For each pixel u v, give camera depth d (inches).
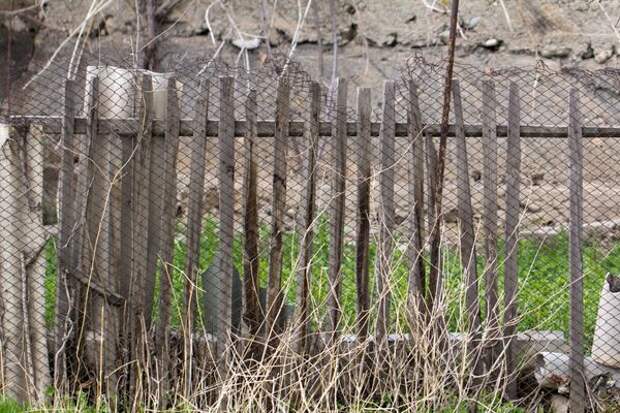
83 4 631.2
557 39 570.9
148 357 304.2
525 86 499.5
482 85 308.8
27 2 639.8
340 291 313.6
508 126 306.8
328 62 601.0
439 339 295.1
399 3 591.5
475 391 309.0
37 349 315.6
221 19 612.7
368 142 308.0
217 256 317.7
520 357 317.7
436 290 308.5
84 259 313.9
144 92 311.1
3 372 311.9
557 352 321.4
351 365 307.4
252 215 311.0
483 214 311.1
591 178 477.1
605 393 312.5
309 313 311.1
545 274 408.2
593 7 567.2
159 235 315.6
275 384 303.6
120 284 316.2
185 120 311.0
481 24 579.5
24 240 313.6
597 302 380.8
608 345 311.7
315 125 307.4
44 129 316.8
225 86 306.8
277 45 608.1
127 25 623.2
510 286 310.8
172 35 615.5
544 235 407.8
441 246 307.6
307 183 308.3
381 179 308.2
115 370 307.7
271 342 312.3
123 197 313.9
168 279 311.7
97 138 311.9
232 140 308.3
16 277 313.0
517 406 311.7
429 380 297.1
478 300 310.2
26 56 635.5
